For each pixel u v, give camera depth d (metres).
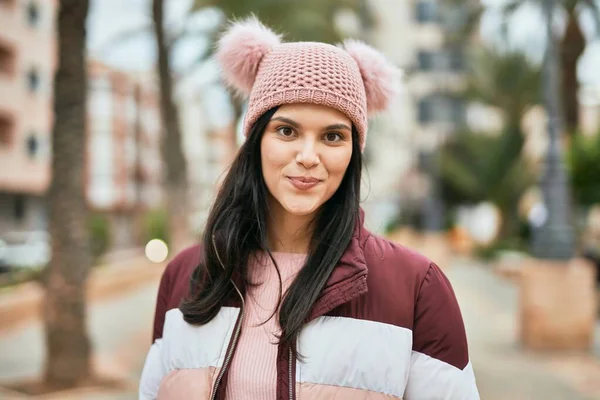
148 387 1.68
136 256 25.41
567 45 15.09
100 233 18.50
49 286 5.86
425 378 1.42
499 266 18.84
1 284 12.44
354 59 1.59
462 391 1.42
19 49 26.25
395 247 1.51
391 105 1.63
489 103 23.19
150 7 10.35
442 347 1.43
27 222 29.34
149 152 41.50
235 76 1.62
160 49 10.52
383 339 1.39
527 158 25.73
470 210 36.03
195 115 28.66
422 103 37.44
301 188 1.43
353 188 1.51
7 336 9.10
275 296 1.50
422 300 1.45
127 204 38.69
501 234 26.73
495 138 26.06
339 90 1.42
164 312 1.70
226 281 1.50
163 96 10.91
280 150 1.44
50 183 5.91
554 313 7.68
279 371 1.38
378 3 37.94
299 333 1.39
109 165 36.56
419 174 30.84
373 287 1.43
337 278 1.41
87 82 5.96
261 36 1.58
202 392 1.44
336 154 1.44
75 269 5.87
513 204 26.41
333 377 1.37
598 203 13.99
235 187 1.54
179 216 11.27
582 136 14.55
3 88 25.41
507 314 11.10
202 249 1.55
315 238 1.50
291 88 1.41
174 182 11.27
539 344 7.72
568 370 6.60
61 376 5.79
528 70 21.78
